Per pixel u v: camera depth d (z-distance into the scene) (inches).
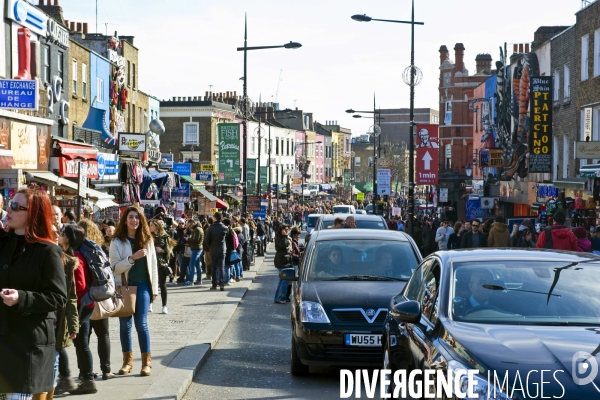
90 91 1626.5
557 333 241.4
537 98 1438.2
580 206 1120.8
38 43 1224.2
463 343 237.0
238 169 1973.4
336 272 478.9
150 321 652.7
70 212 553.3
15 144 991.0
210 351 518.0
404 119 6048.2
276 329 640.4
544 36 1825.8
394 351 313.9
